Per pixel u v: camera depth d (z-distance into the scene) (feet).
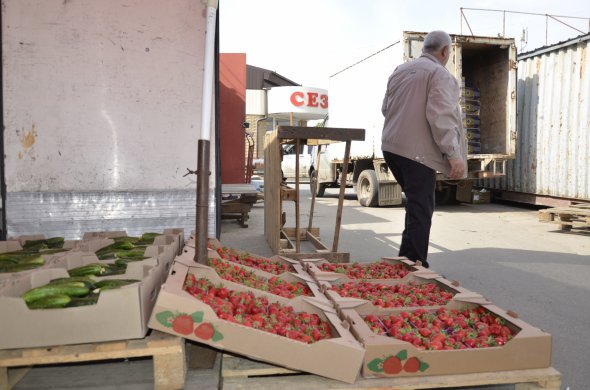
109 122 16.42
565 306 14.84
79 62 16.02
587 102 33.96
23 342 7.06
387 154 15.99
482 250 23.44
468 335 8.47
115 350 7.21
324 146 54.54
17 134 15.80
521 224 32.30
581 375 10.12
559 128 36.65
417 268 13.32
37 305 7.23
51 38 15.76
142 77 16.53
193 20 16.74
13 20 15.49
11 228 15.87
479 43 36.88
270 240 22.86
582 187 34.47
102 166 16.49
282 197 18.99
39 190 16.07
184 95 16.89
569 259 21.49
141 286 7.39
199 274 9.59
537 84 38.99
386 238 26.58
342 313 8.80
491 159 36.78
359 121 45.88
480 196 44.98
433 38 15.99
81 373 8.50
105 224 16.57
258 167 60.13
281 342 7.30
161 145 16.89
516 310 14.43
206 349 8.25
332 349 7.27
